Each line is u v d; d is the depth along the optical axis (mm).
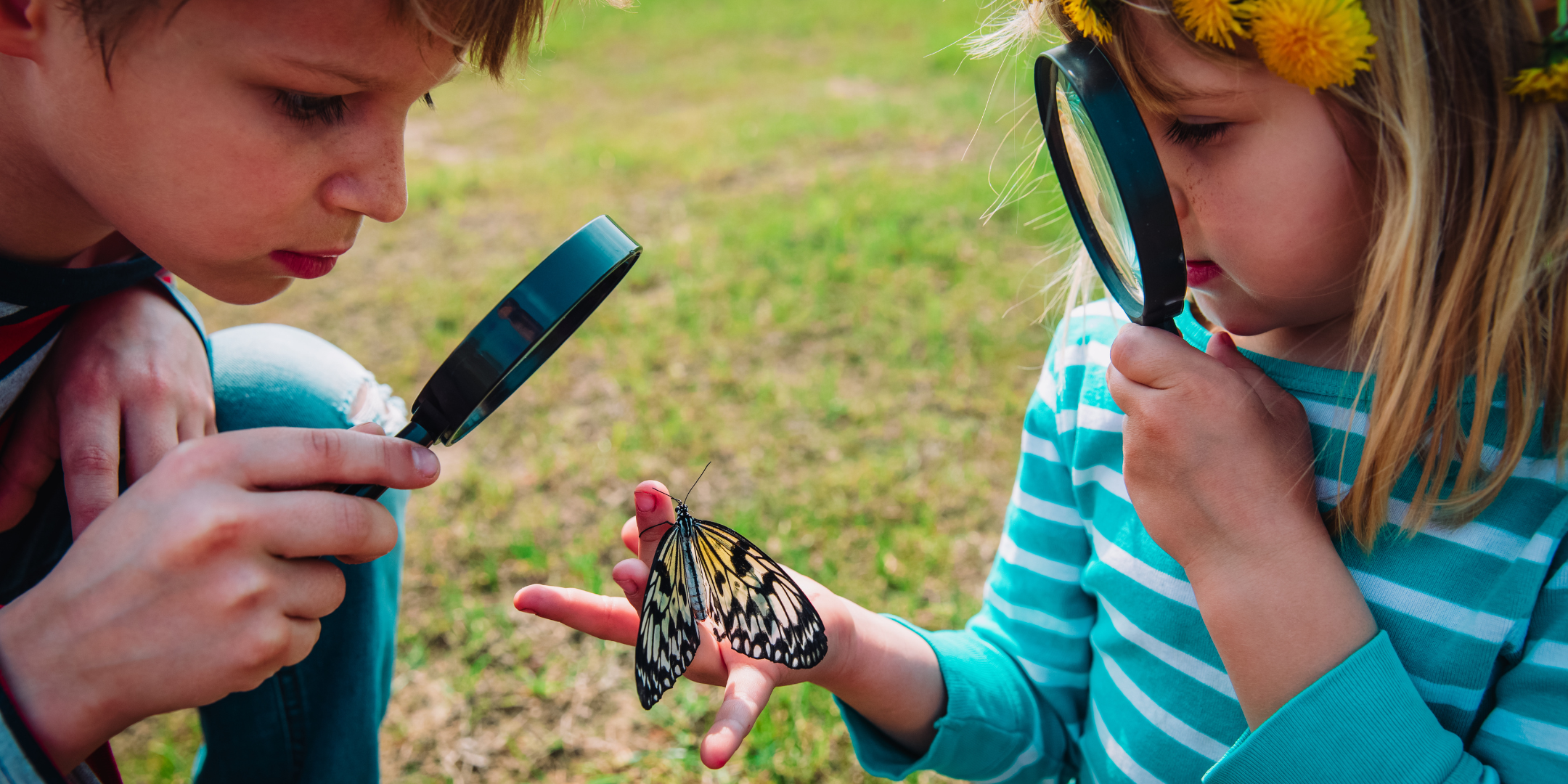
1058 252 579
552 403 1470
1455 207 402
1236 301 445
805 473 1277
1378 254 403
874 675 513
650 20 4473
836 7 4488
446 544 1174
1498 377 425
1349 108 399
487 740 922
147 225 422
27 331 481
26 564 506
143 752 904
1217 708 477
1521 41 387
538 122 3080
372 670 558
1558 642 411
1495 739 418
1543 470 422
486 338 408
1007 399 1419
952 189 2191
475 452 1362
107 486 456
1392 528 442
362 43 400
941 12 4246
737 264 1888
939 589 1064
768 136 2693
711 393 1474
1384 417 419
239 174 408
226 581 380
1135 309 463
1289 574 427
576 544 1173
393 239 2133
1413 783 408
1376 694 414
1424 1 388
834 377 1489
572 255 413
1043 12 474
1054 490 554
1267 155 410
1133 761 504
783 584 479
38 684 379
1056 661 558
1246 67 400
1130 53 421
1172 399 440
